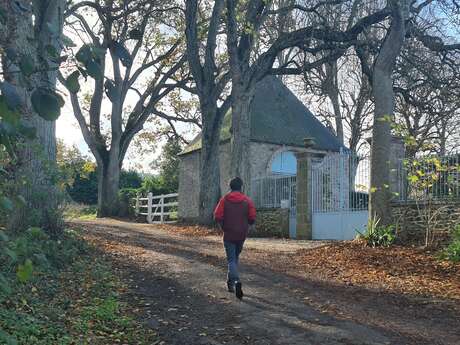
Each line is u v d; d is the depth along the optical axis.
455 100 17.66
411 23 16.48
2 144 2.23
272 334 6.50
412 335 6.41
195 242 15.37
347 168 17.56
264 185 21.92
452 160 12.64
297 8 18.88
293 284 9.21
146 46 30.03
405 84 18.86
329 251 12.73
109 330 6.64
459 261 10.46
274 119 29.06
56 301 7.51
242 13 20.67
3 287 2.85
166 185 34.66
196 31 22.03
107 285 8.70
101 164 31.97
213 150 22.03
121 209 32.03
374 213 13.67
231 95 22.08
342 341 6.20
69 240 10.59
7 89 2.06
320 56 21.91
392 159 14.19
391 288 8.94
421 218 12.96
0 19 2.40
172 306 7.82
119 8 19.86
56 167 10.31
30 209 9.66
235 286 8.12
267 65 20.42
